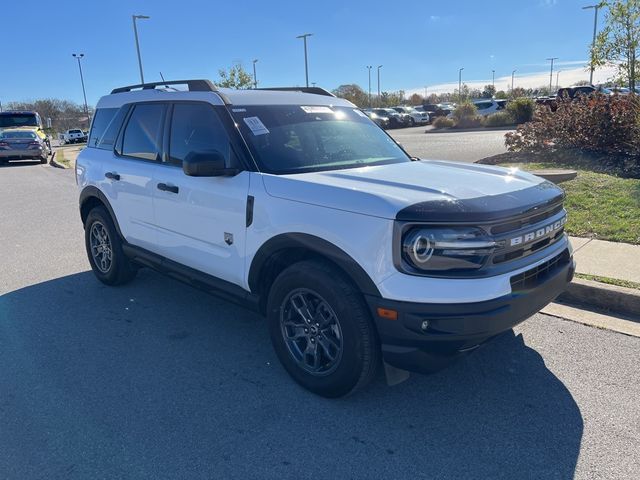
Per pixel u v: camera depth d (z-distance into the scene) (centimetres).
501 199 308
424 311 284
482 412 326
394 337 295
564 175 844
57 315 492
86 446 301
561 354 391
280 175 358
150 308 505
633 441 294
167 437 308
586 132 1055
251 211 360
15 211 1045
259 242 356
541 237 324
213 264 404
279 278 346
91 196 552
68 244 764
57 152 3014
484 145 1814
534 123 1158
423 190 313
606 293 460
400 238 288
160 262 465
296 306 349
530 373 368
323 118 445
